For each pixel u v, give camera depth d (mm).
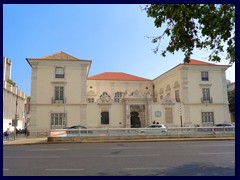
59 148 17828
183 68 38594
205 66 39219
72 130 24656
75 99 35719
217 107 38781
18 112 48781
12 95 43656
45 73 35562
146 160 11617
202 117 38156
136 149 16297
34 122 34344
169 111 37500
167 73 43219
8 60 51562
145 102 37281
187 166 10016
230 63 8867
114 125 36312
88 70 40531
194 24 8656
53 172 9102
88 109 35906
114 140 23453
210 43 8984
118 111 36875
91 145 20016
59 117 35188
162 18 8594
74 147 18422
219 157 12367
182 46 8961
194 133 25656
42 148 18094
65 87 35781
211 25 8422
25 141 24703
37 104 34750
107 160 11758
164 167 9836
